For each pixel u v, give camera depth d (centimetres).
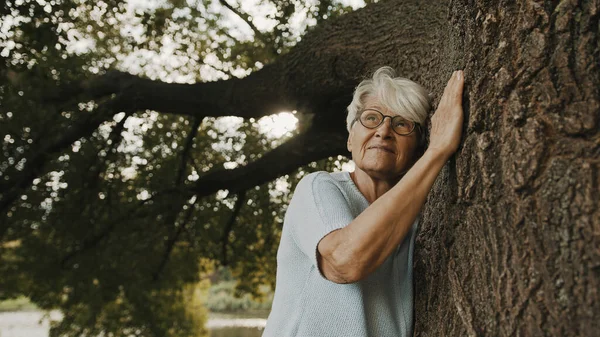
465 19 163
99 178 754
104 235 741
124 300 948
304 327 161
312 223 155
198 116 576
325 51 370
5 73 574
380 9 352
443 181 169
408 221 144
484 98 148
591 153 124
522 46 142
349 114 188
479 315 142
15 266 836
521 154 133
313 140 512
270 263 913
